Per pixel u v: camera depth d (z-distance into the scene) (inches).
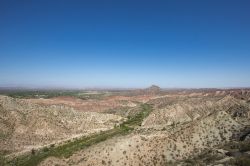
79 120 6382.9
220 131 3526.1
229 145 2940.5
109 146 3590.1
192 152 3206.2
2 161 4311.0
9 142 4913.9
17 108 6028.5
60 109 6579.7
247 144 2758.4
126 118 7268.7
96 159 3462.1
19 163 4192.9
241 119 4141.2
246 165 2153.1
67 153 4092.0
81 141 4835.1
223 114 3816.4
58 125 5797.2
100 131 5689.0
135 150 3422.7
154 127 5083.7
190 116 5679.1
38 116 5826.8
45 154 4350.4
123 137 3887.8
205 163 2522.1
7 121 5502.0
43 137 5285.4
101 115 6998.0
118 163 3312.0
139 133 4210.1
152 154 3309.5
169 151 3282.5
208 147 3238.2
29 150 4687.5
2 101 6033.5
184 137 3479.3
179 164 2827.3
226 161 2354.8
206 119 3772.1
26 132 5324.8
